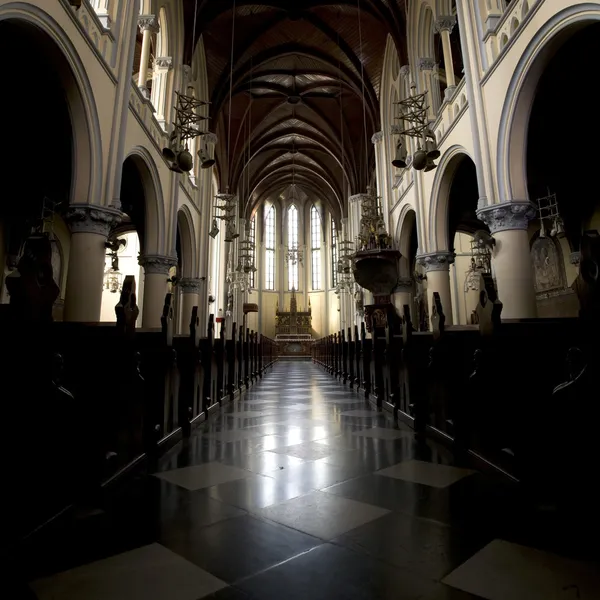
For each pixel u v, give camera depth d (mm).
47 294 1992
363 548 1970
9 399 1800
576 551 1924
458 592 1609
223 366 7039
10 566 1796
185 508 2469
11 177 9891
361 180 24422
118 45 7754
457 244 19781
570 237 11539
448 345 3963
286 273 39375
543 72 6398
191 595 1602
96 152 6918
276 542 2033
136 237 19750
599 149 9312
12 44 5883
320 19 16094
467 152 8648
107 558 1880
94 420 2574
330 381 12219
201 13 13500
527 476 2512
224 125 22719
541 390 2414
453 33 12766
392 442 4172
